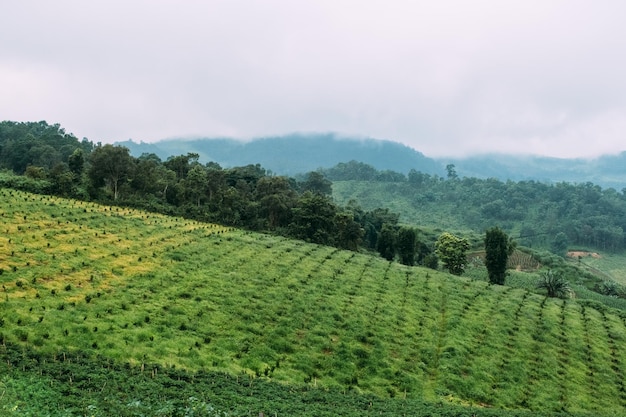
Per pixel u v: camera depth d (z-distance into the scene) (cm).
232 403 3278
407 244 10862
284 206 11875
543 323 6688
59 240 6694
